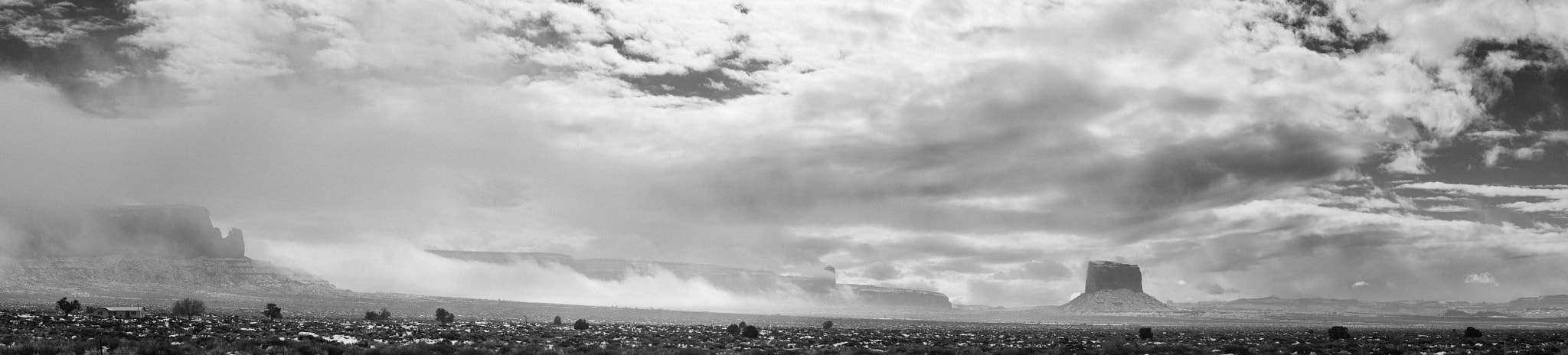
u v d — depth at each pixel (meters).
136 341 75.50
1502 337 160.12
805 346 109.12
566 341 101.38
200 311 159.25
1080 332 195.25
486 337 104.50
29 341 71.62
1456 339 148.12
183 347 71.00
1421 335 176.62
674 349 90.19
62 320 114.38
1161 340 144.00
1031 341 134.62
